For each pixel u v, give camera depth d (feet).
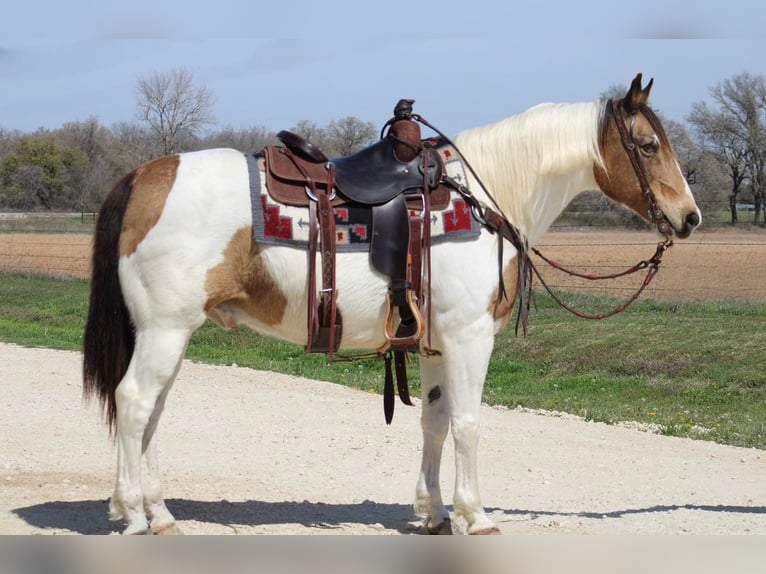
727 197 166.40
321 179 17.38
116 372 17.07
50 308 75.15
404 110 18.22
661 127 18.97
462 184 18.30
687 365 47.88
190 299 16.57
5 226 167.84
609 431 35.45
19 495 21.48
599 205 161.07
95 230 17.43
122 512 16.61
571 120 18.98
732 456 31.65
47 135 230.48
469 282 17.65
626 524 20.62
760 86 162.09
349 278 17.26
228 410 35.37
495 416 37.63
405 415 35.73
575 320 59.47
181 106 149.79
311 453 28.71
